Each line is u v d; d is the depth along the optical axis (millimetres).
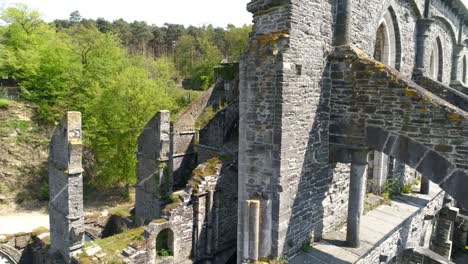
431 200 12969
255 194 8188
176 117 26359
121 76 26297
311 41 8086
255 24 8164
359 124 8406
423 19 13688
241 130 8391
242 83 8234
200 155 22500
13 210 24219
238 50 55719
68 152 12344
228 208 14898
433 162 7145
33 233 15766
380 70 7910
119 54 37656
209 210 13992
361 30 9609
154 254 12492
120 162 24641
